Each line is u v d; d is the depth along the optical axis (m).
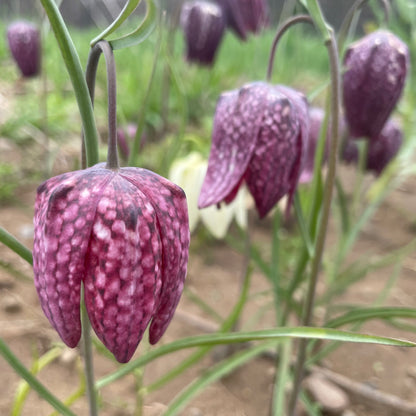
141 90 0.39
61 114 0.38
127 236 0.08
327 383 0.20
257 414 0.18
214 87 0.46
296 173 0.13
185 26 0.26
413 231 0.33
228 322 0.14
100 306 0.08
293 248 0.30
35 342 0.20
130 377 0.20
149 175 0.08
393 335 0.23
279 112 0.12
